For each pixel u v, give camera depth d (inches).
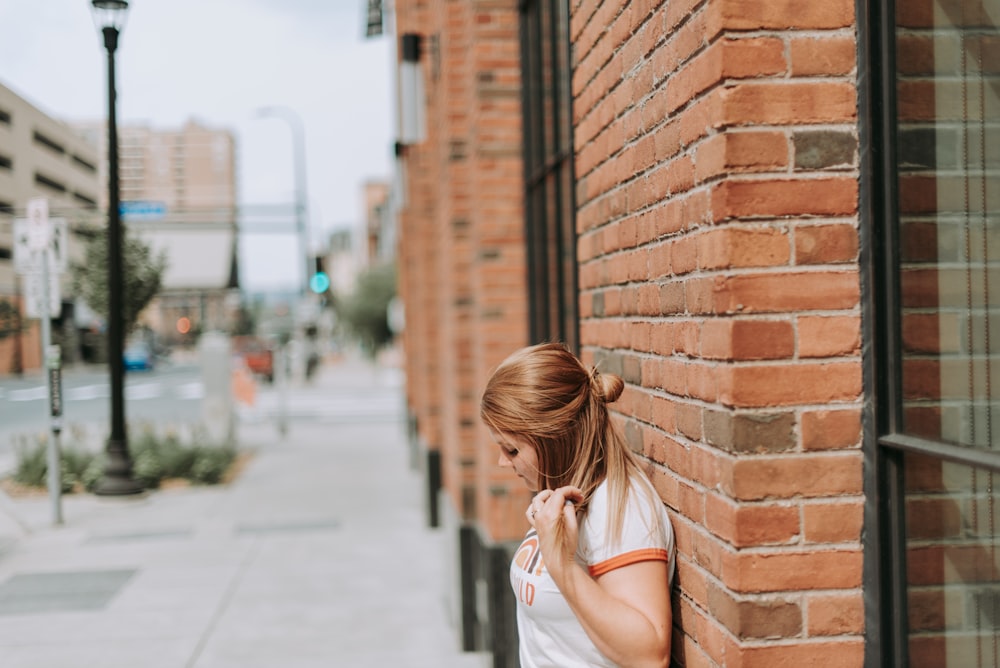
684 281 85.0
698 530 83.3
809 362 75.5
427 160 402.3
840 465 75.7
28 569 305.6
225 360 595.2
